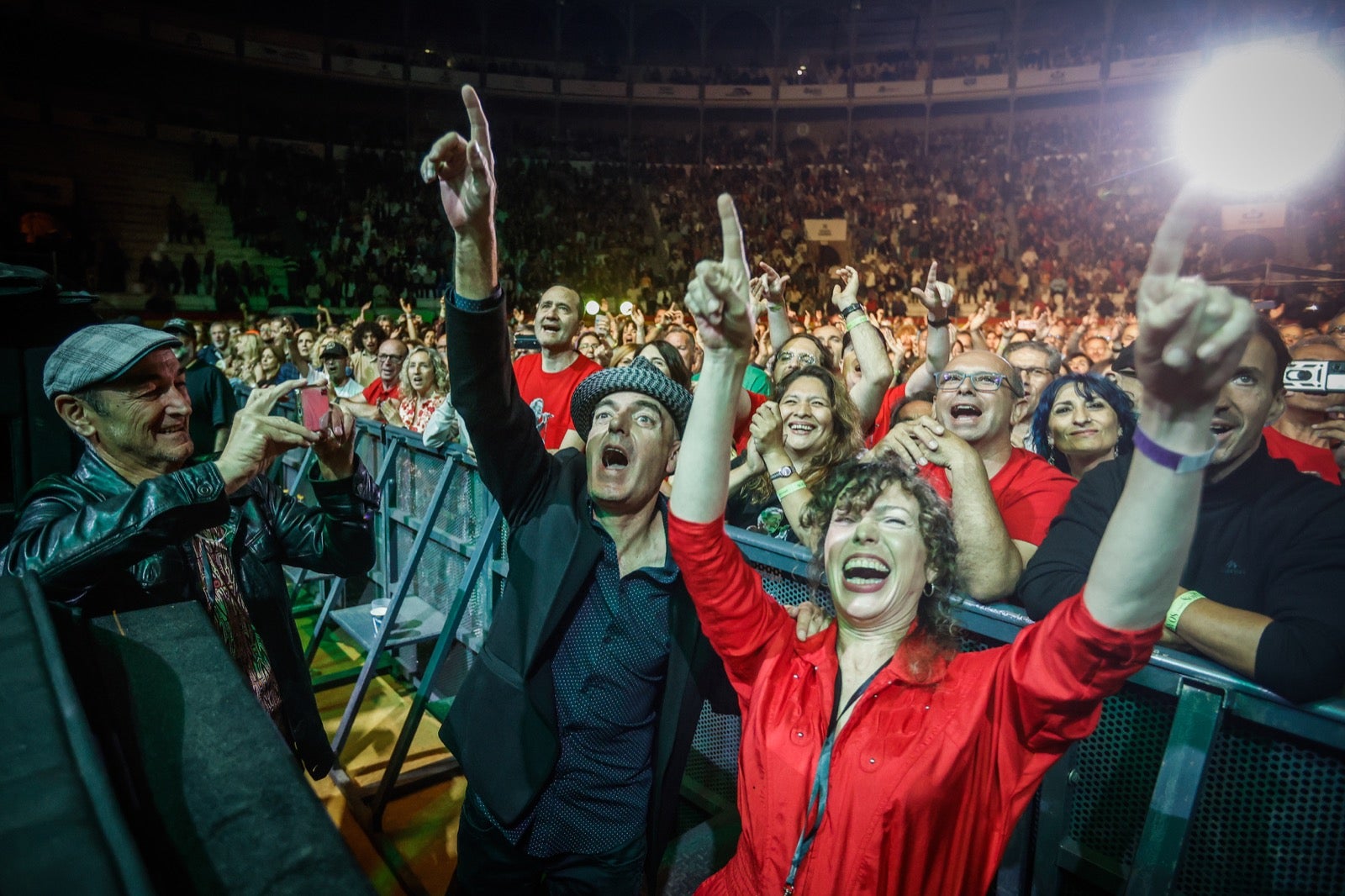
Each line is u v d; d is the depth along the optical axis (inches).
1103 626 44.7
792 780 54.6
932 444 76.6
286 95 1095.6
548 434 167.2
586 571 71.1
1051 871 66.4
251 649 77.0
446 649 126.5
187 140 941.2
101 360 63.2
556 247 1030.4
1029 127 1206.3
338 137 1058.7
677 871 84.2
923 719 52.1
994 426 105.0
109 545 55.7
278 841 27.4
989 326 660.1
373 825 119.6
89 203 865.5
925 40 1268.5
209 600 72.8
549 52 1258.6
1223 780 57.2
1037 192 1119.0
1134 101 1147.3
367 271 872.3
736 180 1181.7
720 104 1231.5
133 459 67.0
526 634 71.6
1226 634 55.2
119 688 35.5
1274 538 61.2
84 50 953.5
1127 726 62.7
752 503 120.3
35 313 83.6
